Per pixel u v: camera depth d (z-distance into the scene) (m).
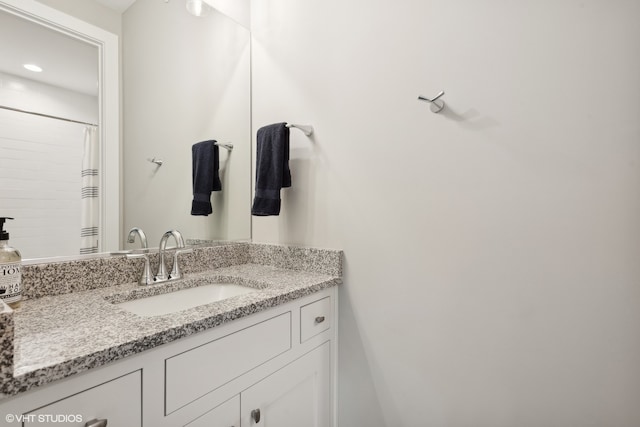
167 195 1.24
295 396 1.03
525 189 0.88
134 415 0.62
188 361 0.71
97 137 1.04
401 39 1.08
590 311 0.80
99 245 1.04
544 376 0.86
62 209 0.96
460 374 0.99
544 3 0.84
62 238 0.95
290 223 1.37
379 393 1.15
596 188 0.79
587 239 0.80
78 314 0.75
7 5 0.87
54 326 0.68
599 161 0.78
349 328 1.21
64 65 0.97
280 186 1.25
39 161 0.91
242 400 0.84
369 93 1.15
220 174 1.42
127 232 1.12
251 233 1.52
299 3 1.35
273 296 0.92
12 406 0.48
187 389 0.71
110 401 0.59
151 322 0.70
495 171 0.92
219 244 1.41
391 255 1.11
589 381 0.81
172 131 1.26
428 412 1.05
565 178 0.82
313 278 1.17
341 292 1.23
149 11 1.19
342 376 1.23
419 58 1.04
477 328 0.96
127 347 0.59
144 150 1.17
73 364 0.53
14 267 0.76
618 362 0.77
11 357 0.47
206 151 1.38
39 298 0.88
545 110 0.85
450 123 0.99
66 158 0.97
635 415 0.76
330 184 1.25
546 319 0.86
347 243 1.21
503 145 0.90
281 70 1.41
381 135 1.12
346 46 1.21
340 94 1.22
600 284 0.79
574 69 0.81
